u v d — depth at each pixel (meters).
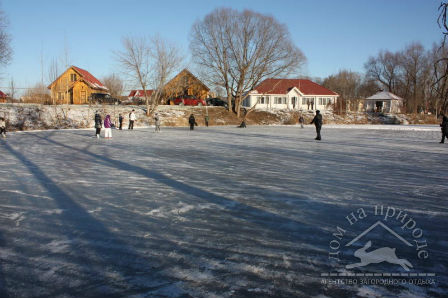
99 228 4.05
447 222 4.35
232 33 39.38
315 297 2.54
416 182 6.96
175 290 2.63
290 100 56.81
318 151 12.77
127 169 8.40
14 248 3.43
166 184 6.63
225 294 2.57
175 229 4.03
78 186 6.39
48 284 2.71
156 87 36.66
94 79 54.50
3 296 2.53
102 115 32.78
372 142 17.22
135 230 3.99
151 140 17.42
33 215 4.55
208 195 5.75
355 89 81.44
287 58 39.38
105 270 2.96
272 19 38.94
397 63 67.38
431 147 14.71
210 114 41.72
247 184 6.68
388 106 61.03
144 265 3.06
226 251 3.39
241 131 27.03
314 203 5.26
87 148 13.31
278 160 10.22
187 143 15.84
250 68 41.09
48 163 9.31
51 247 3.46
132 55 35.00
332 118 49.12
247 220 4.40
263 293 2.59
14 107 27.94
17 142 15.80
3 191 5.94
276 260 3.19
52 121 28.39
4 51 26.75
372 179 7.27
